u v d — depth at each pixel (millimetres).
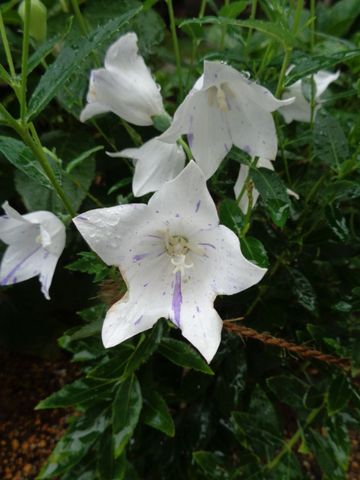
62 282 289
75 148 245
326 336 203
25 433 304
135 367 172
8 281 187
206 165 159
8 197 273
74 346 195
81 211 256
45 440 301
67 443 192
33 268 187
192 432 237
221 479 218
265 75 216
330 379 210
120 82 170
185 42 286
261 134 159
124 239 133
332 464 207
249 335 173
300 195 218
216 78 142
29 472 287
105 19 250
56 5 268
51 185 161
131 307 140
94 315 190
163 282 145
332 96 216
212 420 238
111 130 257
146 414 193
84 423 195
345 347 199
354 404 200
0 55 241
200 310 139
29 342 309
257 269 128
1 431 305
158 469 245
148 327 138
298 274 210
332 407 192
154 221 135
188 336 136
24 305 307
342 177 189
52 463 189
